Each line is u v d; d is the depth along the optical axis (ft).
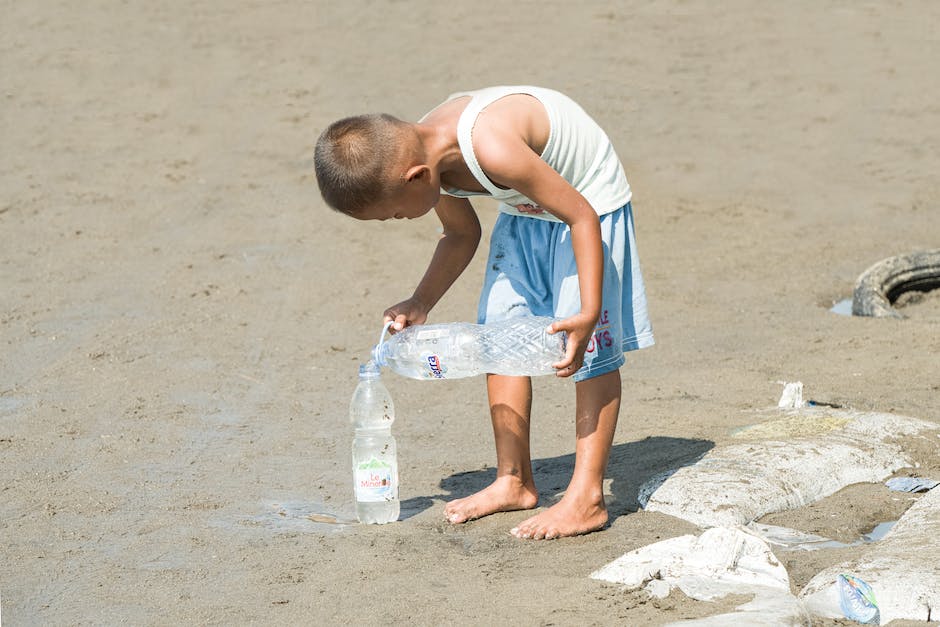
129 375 50.37
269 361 52.85
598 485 33.47
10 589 30.17
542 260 33.58
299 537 33.40
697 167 92.58
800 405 43.80
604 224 32.96
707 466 36.81
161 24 129.29
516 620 27.27
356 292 64.64
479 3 141.49
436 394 48.26
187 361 52.54
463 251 35.42
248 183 85.40
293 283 66.08
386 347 34.58
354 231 76.43
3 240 72.74
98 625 28.02
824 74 116.67
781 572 28.17
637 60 120.88
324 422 44.80
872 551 29.89
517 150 30.17
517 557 31.40
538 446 41.83
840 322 58.54
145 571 31.17
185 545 32.94
